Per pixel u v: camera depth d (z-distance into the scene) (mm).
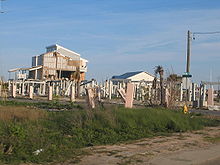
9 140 9961
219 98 52156
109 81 44594
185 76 31594
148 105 25562
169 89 24547
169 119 17516
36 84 58469
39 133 11844
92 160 9570
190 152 11422
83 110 16750
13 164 8680
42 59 64188
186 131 17109
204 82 37906
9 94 47094
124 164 9234
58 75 64562
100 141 12711
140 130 15500
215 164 10078
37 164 8875
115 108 17125
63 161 9297
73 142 12016
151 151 11273
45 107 25688
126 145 12328
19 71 61438
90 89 19531
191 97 41000
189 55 35312
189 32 35312
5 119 13805
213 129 18234
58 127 14258
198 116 22500
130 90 21203
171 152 11289
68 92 52031
